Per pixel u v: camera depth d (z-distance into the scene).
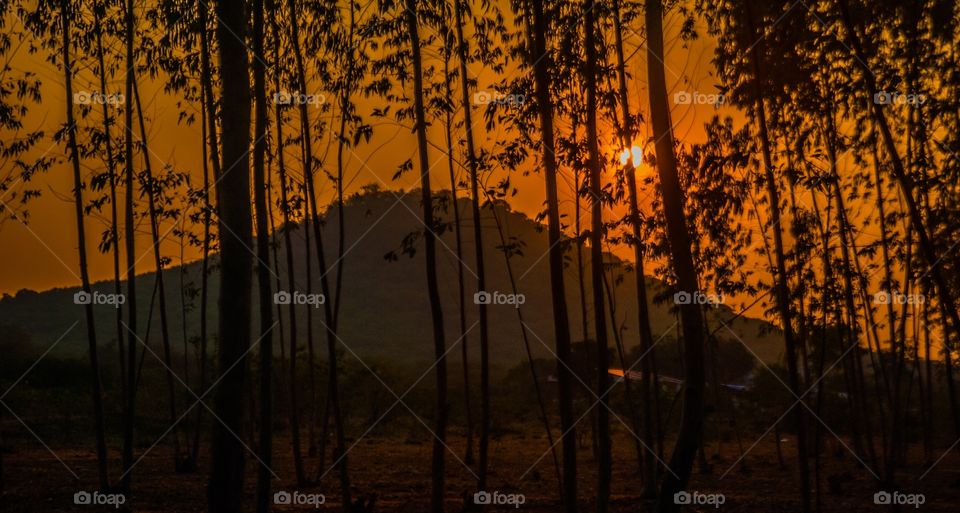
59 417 37.84
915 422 35.22
